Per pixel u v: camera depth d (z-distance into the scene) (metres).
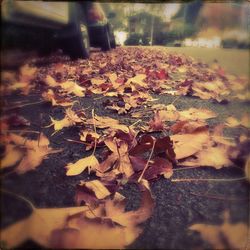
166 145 0.39
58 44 0.63
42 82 0.69
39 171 0.38
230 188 0.34
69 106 0.65
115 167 0.38
